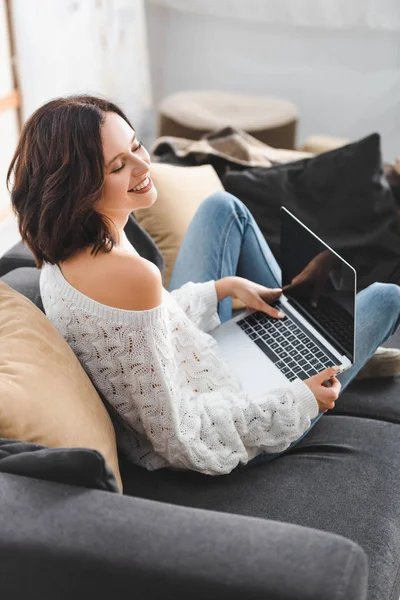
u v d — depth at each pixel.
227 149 2.54
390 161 4.06
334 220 2.37
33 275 1.78
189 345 1.44
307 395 1.41
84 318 1.26
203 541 0.96
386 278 2.35
